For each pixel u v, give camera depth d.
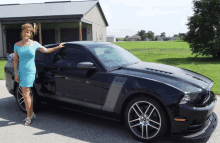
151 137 2.92
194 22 16.91
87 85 3.37
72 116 4.08
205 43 16.78
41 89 3.96
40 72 3.96
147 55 21.64
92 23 20.36
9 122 3.82
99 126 3.61
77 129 3.48
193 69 10.61
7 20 17.67
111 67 3.42
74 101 3.57
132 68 3.42
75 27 20.75
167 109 2.72
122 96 3.05
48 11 18.02
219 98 5.28
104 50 3.84
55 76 3.75
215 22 16.22
